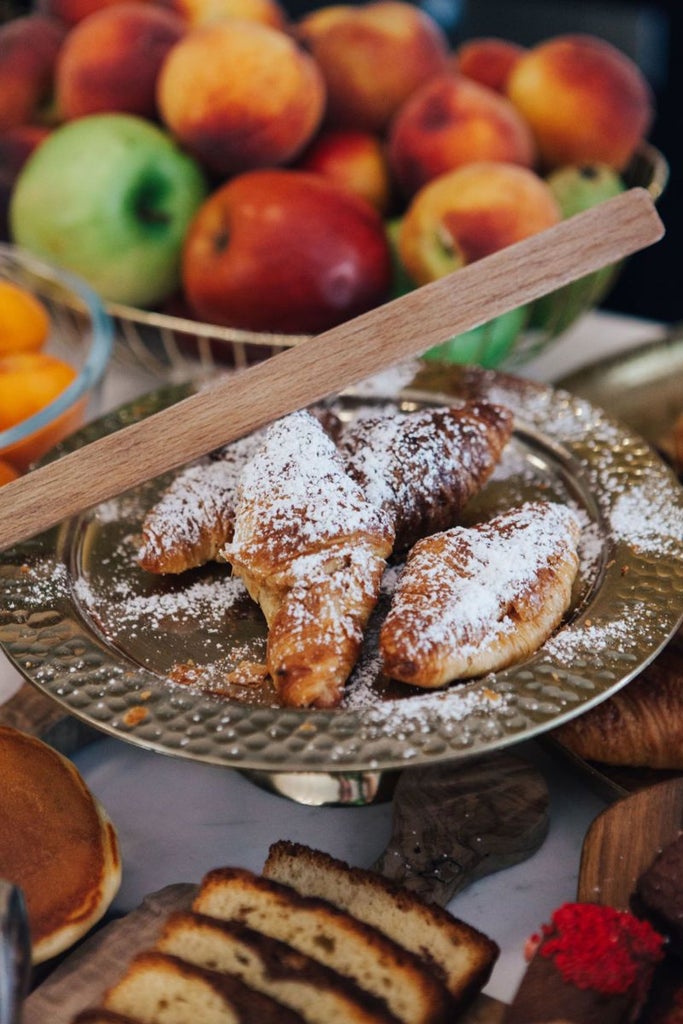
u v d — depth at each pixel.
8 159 0.68
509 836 0.45
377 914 0.44
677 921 0.42
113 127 0.63
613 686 0.44
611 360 0.62
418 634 0.44
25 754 0.46
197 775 0.49
